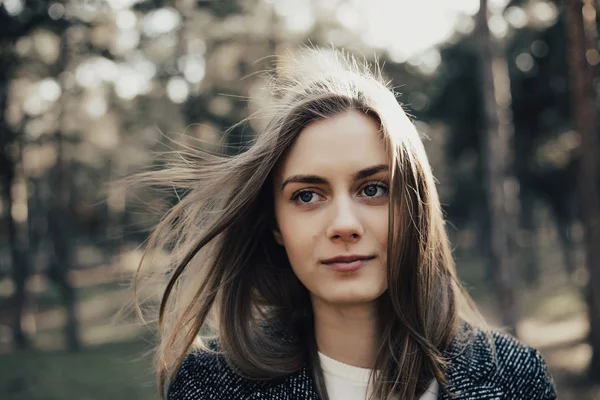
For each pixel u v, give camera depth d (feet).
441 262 5.12
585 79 28.63
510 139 56.59
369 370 4.90
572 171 60.18
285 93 5.22
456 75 62.95
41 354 46.83
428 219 4.76
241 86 48.19
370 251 4.46
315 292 4.55
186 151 5.55
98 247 67.41
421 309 4.77
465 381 4.89
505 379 5.01
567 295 60.03
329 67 5.55
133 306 5.83
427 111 66.18
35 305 70.33
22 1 48.14
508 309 33.63
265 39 49.14
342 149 4.45
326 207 4.51
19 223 53.83
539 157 61.93
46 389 34.91
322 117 4.54
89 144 57.41
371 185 4.53
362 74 5.43
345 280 4.44
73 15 49.24
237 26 49.78
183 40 50.88
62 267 51.44
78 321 49.26
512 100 56.39
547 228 115.24
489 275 71.87
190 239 5.38
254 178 4.76
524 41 54.34
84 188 59.11
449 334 5.01
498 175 34.27
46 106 53.62
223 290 5.31
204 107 48.88
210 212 5.16
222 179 5.02
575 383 29.60
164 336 5.34
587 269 29.89
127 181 5.60
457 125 64.64
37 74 51.21
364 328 4.92
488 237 74.43
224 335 5.19
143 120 53.52
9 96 51.29
